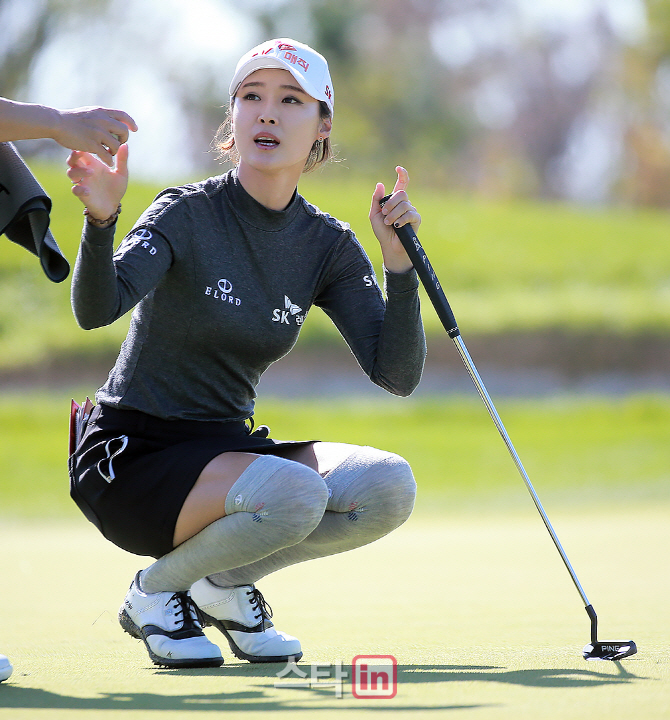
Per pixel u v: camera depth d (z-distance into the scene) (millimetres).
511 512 31141
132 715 5762
